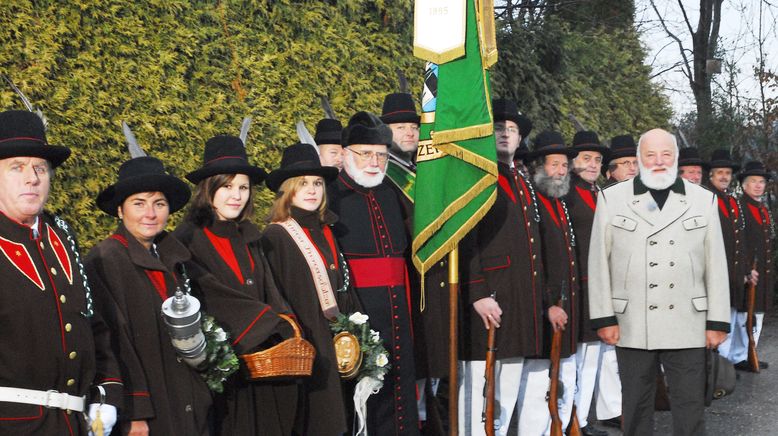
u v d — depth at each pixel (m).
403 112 5.84
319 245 4.64
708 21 18.34
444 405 6.54
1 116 3.14
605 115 13.48
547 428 6.08
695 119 15.12
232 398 4.04
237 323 3.89
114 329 3.48
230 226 4.15
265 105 6.95
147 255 3.68
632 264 5.32
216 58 6.77
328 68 7.58
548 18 12.87
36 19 5.50
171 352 3.66
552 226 6.22
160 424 3.55
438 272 5.47
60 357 3.13
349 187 5.10
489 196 5.24
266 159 6.88
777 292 13.52
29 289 3.09
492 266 5.68
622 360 5.41
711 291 5.27
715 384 7.20
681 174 9.34
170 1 6.30
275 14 7.23
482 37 5.25
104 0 5.87
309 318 4.42
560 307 5.86
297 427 4.36
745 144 14.02
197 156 6.34
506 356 5.65
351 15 8.06
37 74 5.38
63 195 5.49
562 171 6.29
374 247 5.00
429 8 5.20
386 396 4.89
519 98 11.62
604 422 7.33
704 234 5.30
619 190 5.46
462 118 5.16
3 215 3.13
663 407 7.12
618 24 16.20
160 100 6.11
